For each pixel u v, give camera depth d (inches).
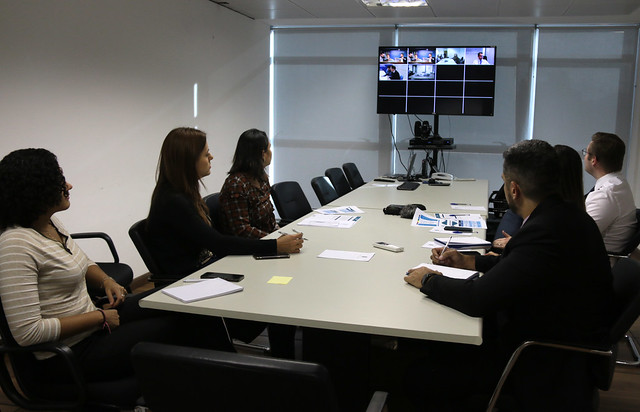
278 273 79.1
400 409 90.1
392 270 80.9
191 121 197.6
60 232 75.2
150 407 45.9
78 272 70.1
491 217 196.4
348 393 76.1
